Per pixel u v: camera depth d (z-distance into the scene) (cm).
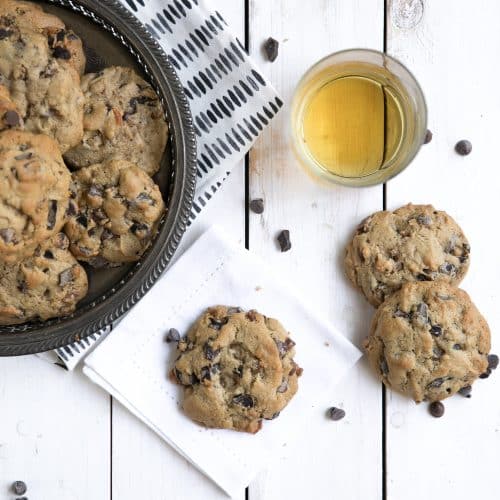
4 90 76
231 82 82
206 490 85
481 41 86
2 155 75
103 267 80
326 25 85
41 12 78
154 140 79
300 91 81
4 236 75
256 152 85
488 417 87
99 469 85
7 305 78
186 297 84
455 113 86
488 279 86
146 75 79
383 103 83
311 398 85
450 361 83
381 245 84
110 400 85
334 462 86
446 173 86
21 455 84
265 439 84
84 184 78
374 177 82
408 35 85
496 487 87
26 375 84
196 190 83
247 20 84
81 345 83
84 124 78
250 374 82
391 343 83
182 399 84
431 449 86
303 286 85
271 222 85
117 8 77
